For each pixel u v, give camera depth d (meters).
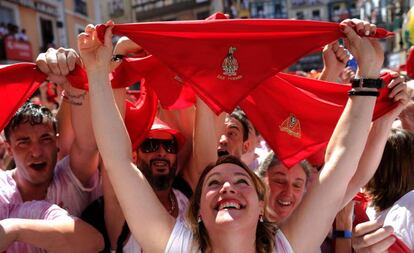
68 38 17.16
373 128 2.06
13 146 2.21
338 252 2.22
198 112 2.35
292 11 27.92
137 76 2.18
